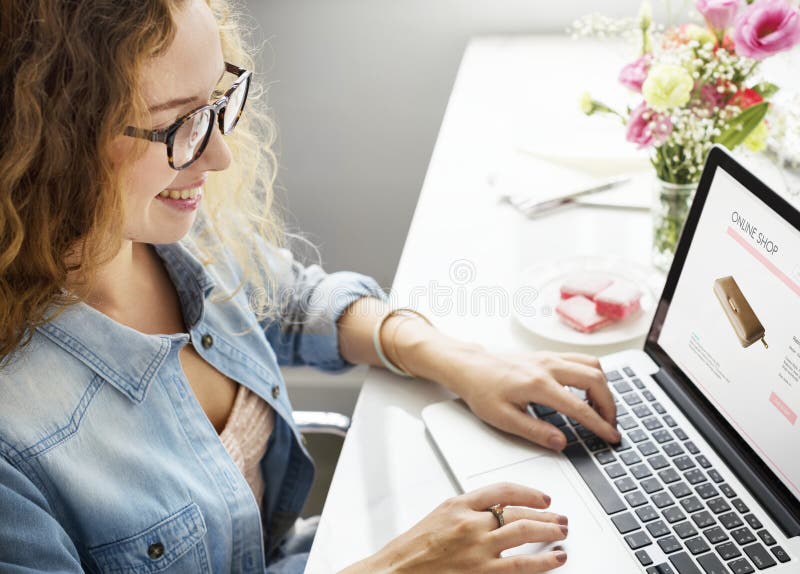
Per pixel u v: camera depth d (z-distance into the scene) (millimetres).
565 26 1836
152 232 839
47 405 805
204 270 989
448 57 1918
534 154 1436
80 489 808
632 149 1415
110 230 765
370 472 930
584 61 1700
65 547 783
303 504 1137
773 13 1014
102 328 854
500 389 957
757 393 836
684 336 950
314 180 2105
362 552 842
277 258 1191
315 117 2023
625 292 1083
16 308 767
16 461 776
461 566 780
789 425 795
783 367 800
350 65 1951
